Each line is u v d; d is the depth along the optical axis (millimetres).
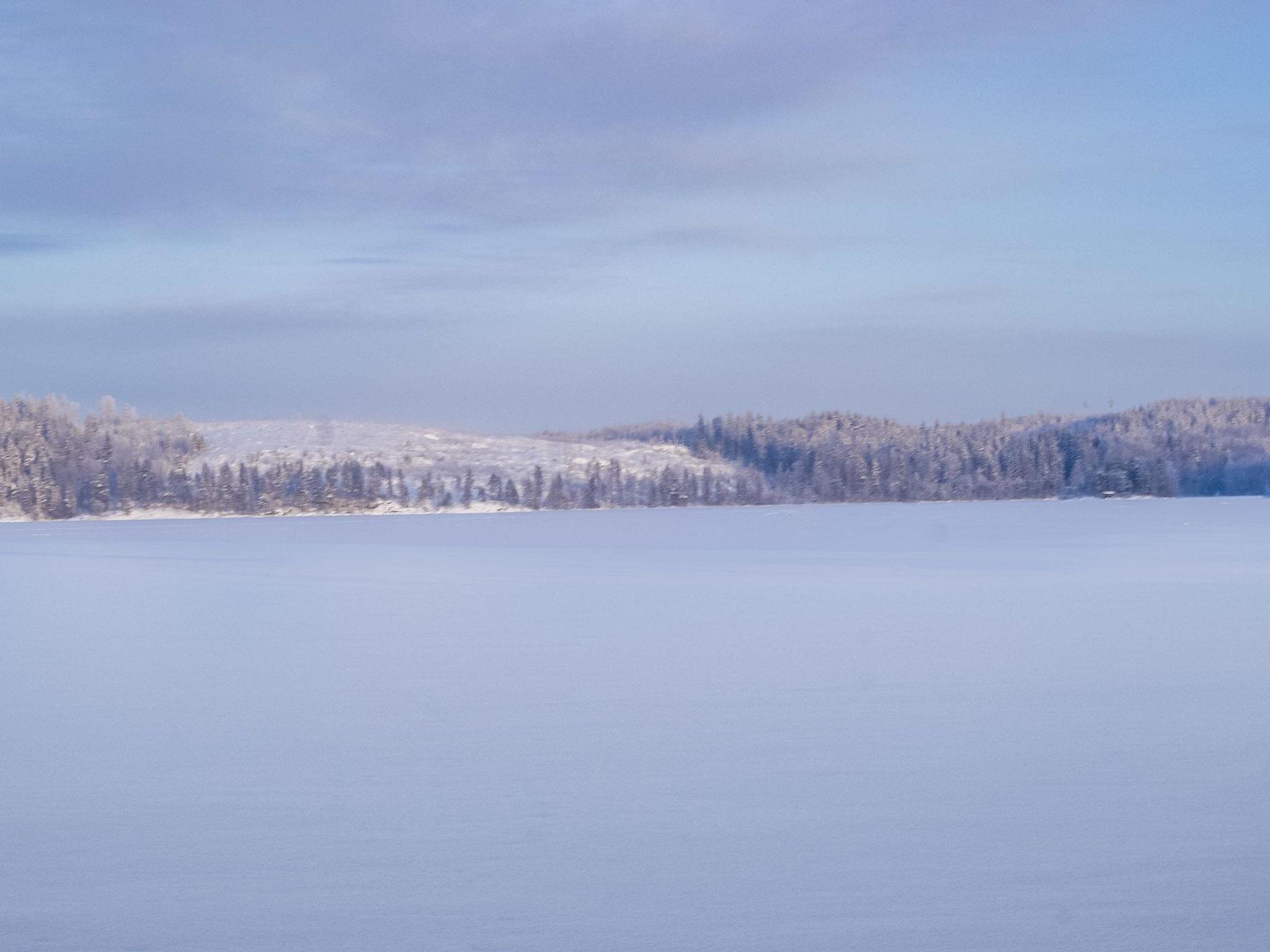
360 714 13664
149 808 9906
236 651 19062
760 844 8781
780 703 13938
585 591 29000
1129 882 7930
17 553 53938
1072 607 23734
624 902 7723
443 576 34781
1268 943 7004
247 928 7395
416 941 7160
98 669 17328
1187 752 11289
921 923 7328
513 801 9961
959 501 184125
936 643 18750
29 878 8273
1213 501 141125
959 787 10211
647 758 11367
